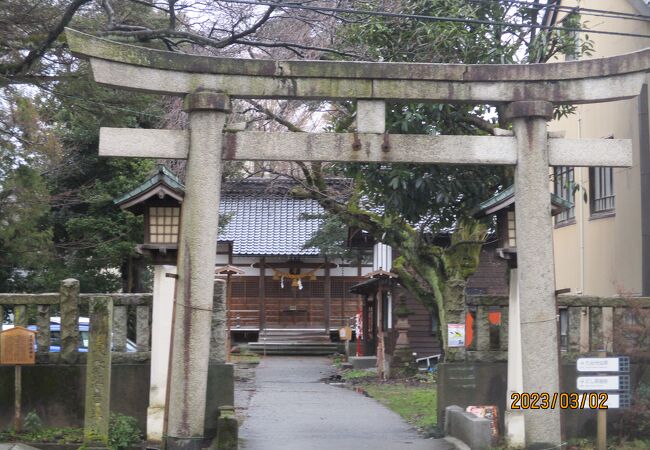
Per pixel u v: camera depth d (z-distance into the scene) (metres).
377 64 10.15
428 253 15.52
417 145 10.20
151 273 24.22
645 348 11.49
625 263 16.39
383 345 23.67
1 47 12.88
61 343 11.30
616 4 17.30
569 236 20.02
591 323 12.12
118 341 11.47
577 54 15.80
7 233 15.59
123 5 15.19
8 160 15.00
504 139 10.32
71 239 21.55
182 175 21.83
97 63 9.71
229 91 10.01
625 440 11.56
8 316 15.69
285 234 35.00
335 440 12.31
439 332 16.62
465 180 14.02
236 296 35.41
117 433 10.76
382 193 14.26
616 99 10.44
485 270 27.03
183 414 9.70
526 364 10.21
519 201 10.29
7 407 11.15
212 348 11.86
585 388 10.27
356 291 29.19
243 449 11.42
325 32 17.88
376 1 15.14
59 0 13.15
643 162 15.67
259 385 21.95
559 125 20.67
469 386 12.28
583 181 18.92
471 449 10.94
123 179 21.42
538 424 10.12
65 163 20.77
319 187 17.77
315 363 30.06
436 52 14.59
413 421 14.50
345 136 10.13
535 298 10.20
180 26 17.19
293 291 35.47
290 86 10.09
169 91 9.95
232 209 35.81
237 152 10.02
